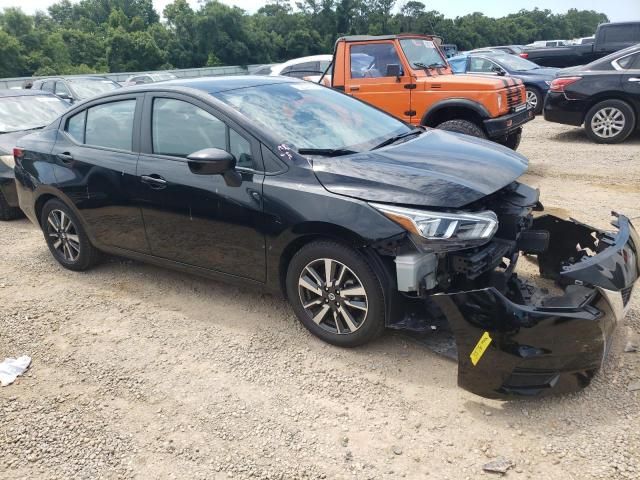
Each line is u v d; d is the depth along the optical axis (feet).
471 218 10.20
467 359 9.89
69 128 16.25
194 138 13.23
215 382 11.30
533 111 29.37
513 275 12.01
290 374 11.39
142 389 11.23
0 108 26.40
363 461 9.03
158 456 9.44
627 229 11.23
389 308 10.93
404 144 13.16
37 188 16.62
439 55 30.25
